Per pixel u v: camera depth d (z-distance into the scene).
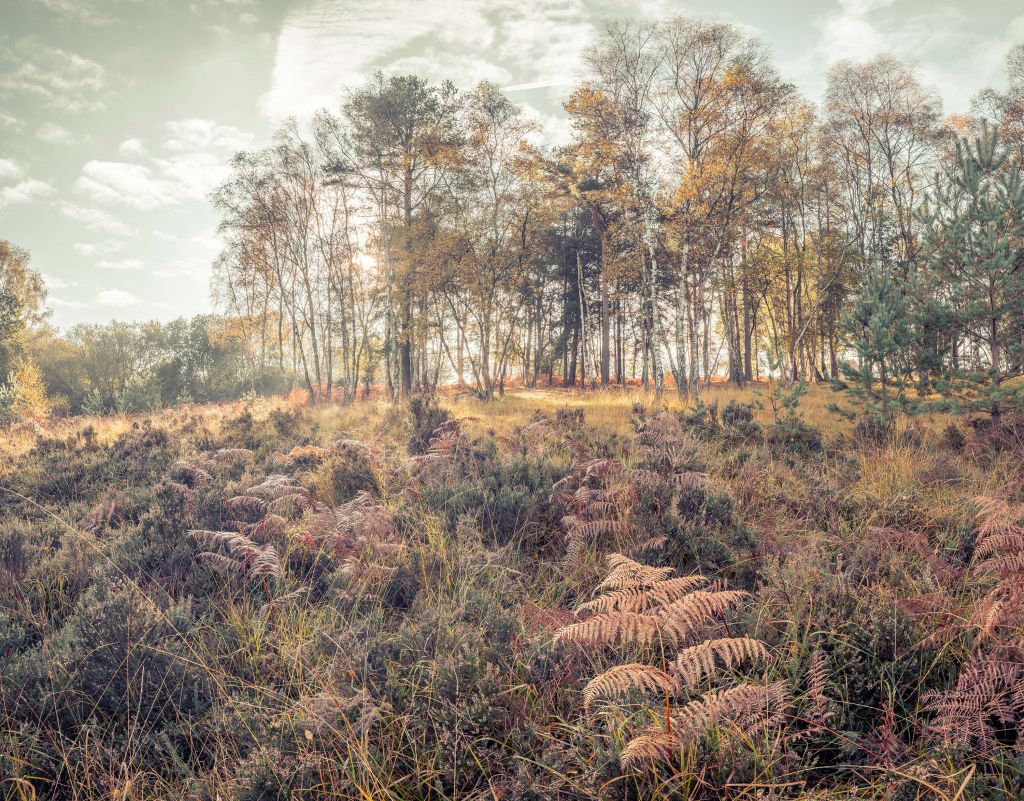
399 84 26.77
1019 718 2.61
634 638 3.09
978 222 10.38
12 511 6.38
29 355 39.91
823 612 3.26
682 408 16.69
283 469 7.82
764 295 36.00
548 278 42.53
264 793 2.32
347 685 2.95
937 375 10.78
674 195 23.56
